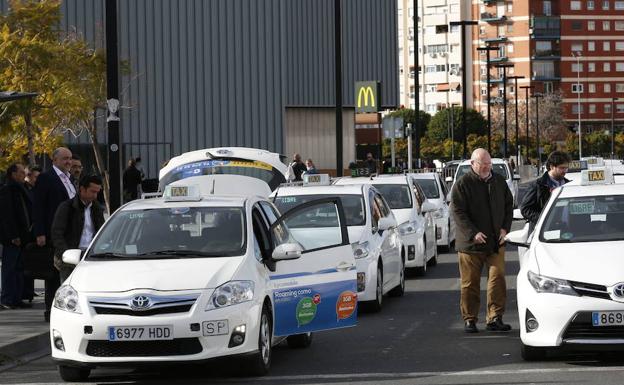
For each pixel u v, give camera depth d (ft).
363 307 88.69
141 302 55.93
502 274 74.54
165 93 281.95
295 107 324.19
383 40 338.34
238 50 289.33
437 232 147.64
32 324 79.15
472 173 74.69
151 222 63.52
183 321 55.47
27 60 180.45
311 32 321.11
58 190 81.00
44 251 79.71
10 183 89.51
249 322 56.80
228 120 288.51
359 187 96.63
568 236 65.16
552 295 58.65
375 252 87.61
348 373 59.57
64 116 196.54
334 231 89.51
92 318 56.08
